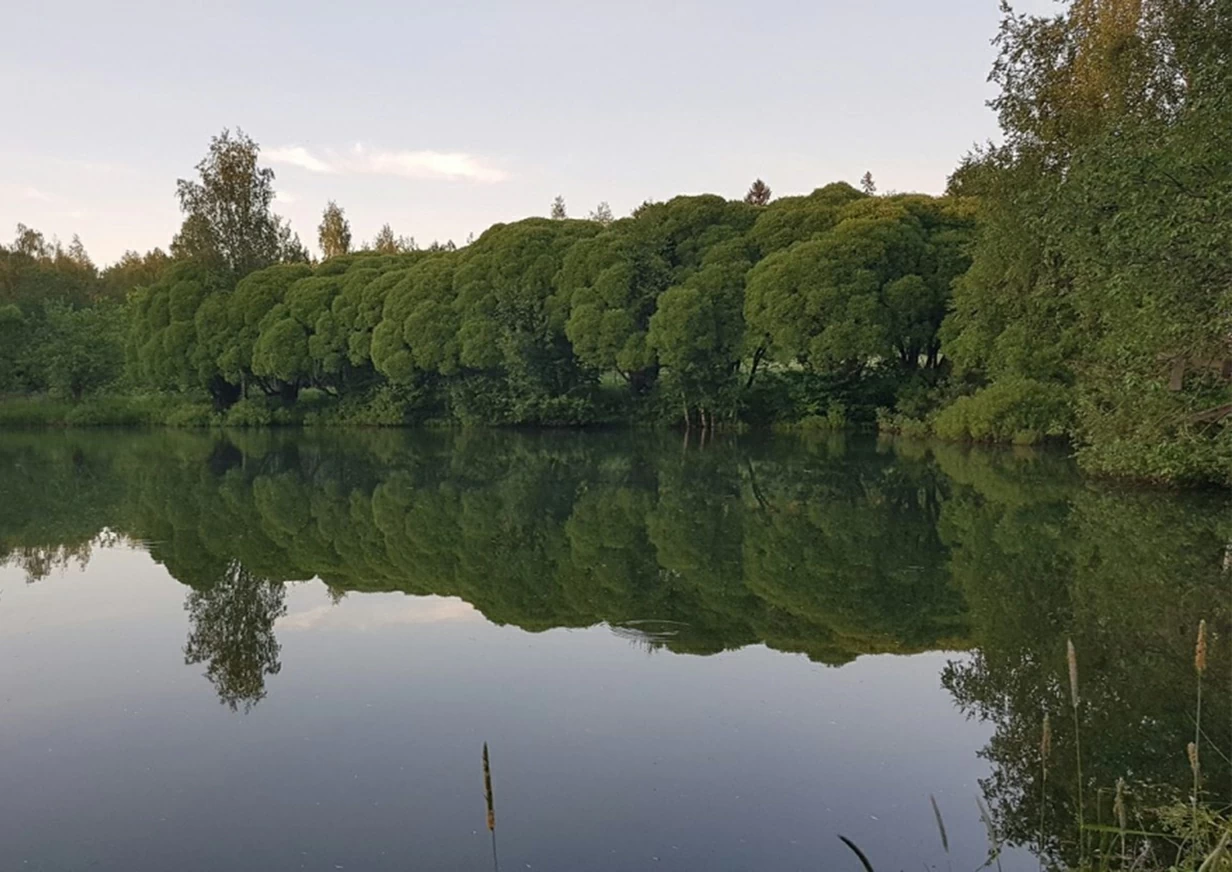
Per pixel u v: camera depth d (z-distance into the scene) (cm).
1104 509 1560
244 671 816
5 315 4512
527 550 1369
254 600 1081
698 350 3497
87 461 2697
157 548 1401
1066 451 2530
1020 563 1202
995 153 2305
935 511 1638
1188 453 1540
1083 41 2108
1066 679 766
